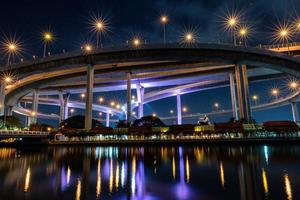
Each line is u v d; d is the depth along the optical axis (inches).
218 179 622.8
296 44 2664.9
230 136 1819.6
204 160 965.2
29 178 674.2
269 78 3408.0
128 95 3021.7
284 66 2315.5
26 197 480.1
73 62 2591.0
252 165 819.4
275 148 1379.2
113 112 5743.1
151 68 3019.2
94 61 2551.7
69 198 470.6
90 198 469.1
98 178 665.0
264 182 576.7
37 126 2787.9
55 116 5831.7
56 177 685.9
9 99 3437.5
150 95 4397.1
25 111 4655.5
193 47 2377.0
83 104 5029.5
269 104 4886.8
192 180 617.0
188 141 1740.9
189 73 3302.2
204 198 457.7
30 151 1562.5
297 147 1419.8
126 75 3351.4
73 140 2070.6
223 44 2358.5
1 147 1955.0
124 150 1489.9
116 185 577.3
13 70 2753.4
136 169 802.8
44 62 2652.6
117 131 2176.4
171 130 2066.9
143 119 2849.4
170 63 2982.3
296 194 471.5
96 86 3582.7
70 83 3663.9
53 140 2108.8
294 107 4397.1
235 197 459.8
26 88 3326.8
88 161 1018.1
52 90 3939.5
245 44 2655.0
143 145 1788.9
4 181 634.2
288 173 677.9
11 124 2476.6
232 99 3075.8
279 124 1829.5
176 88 4136.3
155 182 602.2
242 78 2426.2
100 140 1926.7
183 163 903.1
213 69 3129.9
